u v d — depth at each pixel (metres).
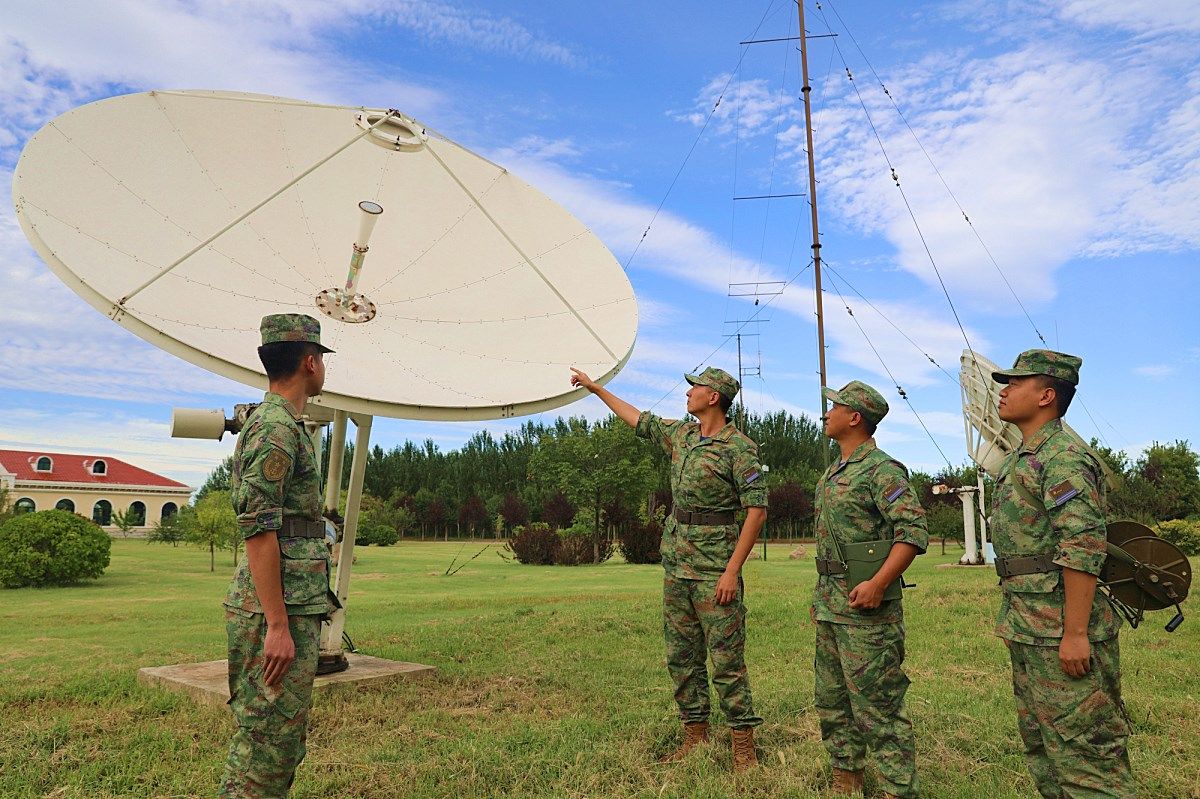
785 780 3.81
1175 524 21.12
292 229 6.30
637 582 19.50
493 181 7.66
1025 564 3.12
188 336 4.55
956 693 5.49
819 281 16.50
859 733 3.71
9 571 18.34
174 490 58.66
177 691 5.58
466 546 46.50
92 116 5.77
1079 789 2.94
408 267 6.62
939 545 43.75
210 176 6.20
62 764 4.07
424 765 4.06
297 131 7.00
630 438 42.69
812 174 16.80
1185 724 4.68
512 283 6.86
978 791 3.71
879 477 3.69
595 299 6.78
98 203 5.27
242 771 2.87
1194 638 7.46
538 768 4.04
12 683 6.03
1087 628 2.93
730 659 4.15
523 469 73.25
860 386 3.91
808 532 55.53
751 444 4.34
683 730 4.75
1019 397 3.27
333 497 6.20
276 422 2.95
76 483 54.91
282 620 2.84
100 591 17.58
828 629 3.82
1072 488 2.96
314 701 5.38
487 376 5.69
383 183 7.14
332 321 5.74
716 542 4.28
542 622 9.38
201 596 16.42
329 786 3.79
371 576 22.33
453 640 8.32
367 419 6.08
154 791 3.77
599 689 5.85
